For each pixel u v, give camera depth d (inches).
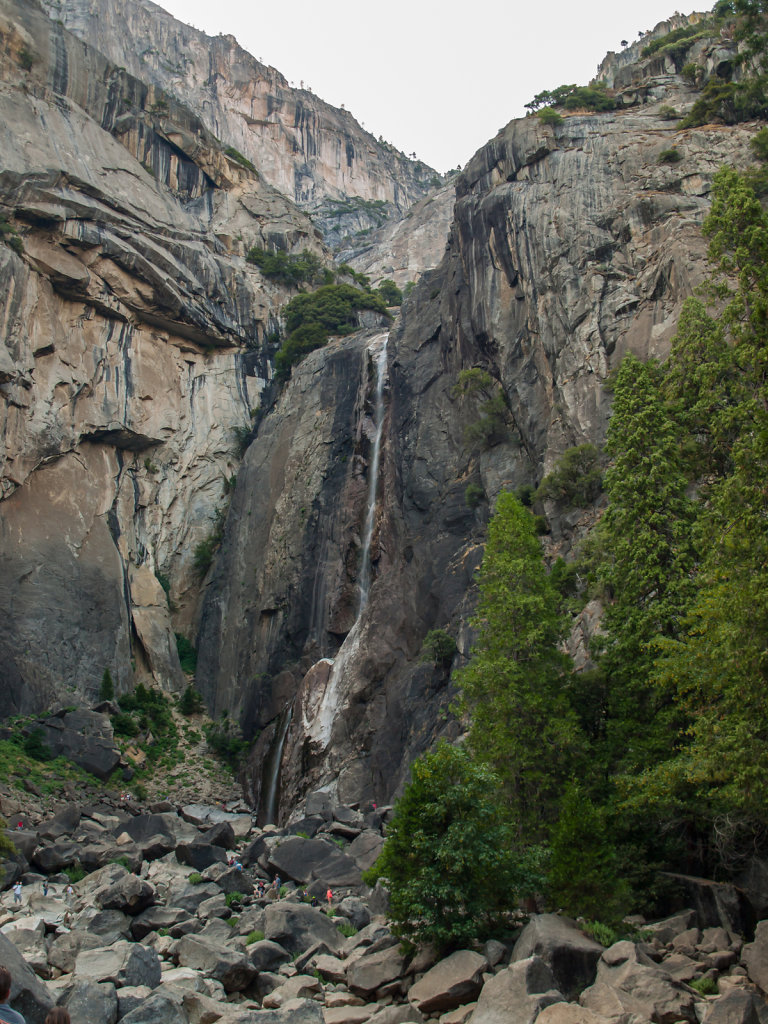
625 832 795.4
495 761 861.2
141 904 947.3
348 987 693.3
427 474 2007.9
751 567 691.4
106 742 1903.3
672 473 949.8
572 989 589.9
